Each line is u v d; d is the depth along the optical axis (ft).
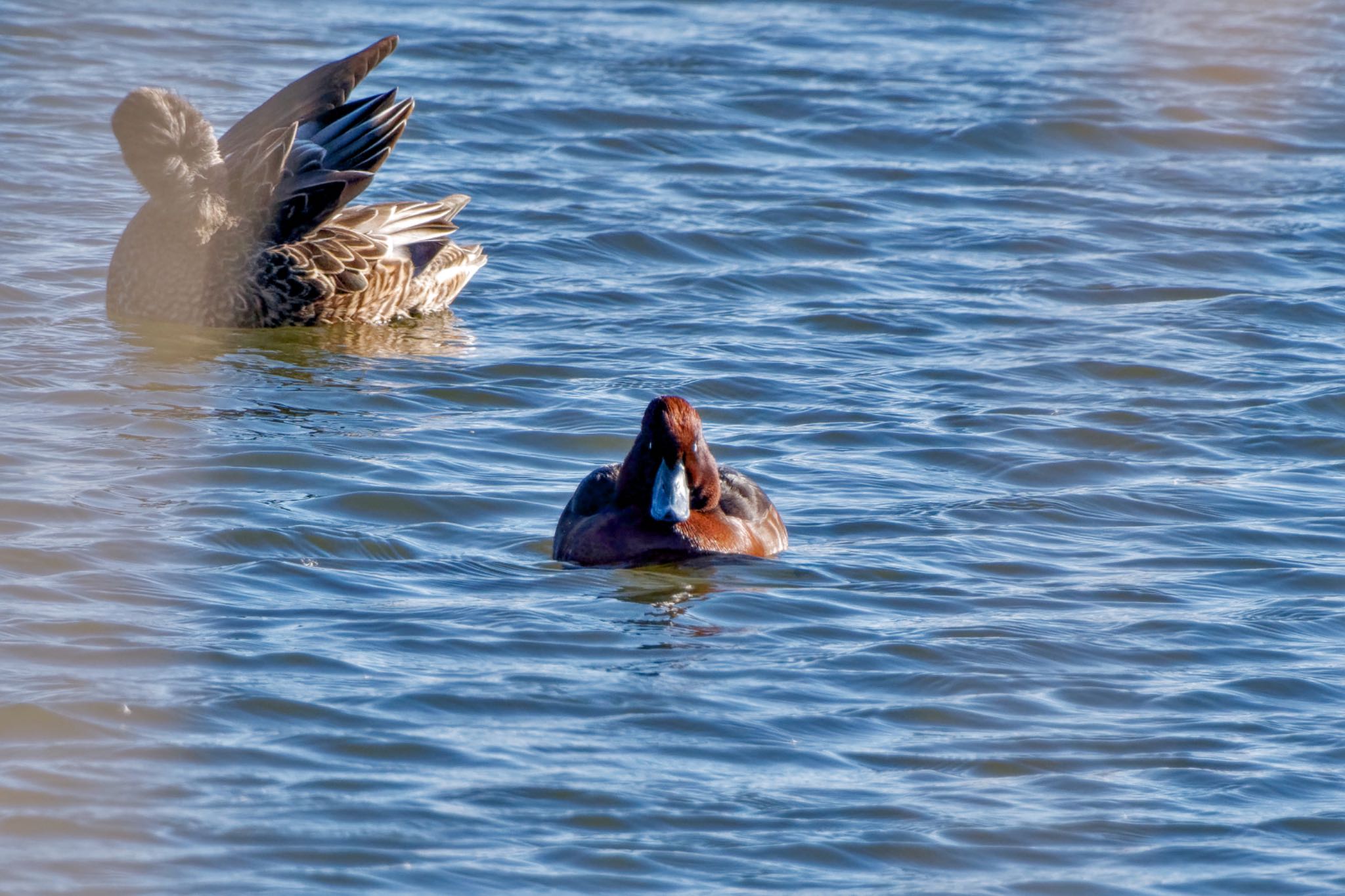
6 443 50.55
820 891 29.07
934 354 63.10
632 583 43.27
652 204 81.05
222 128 87.81
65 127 87.35
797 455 53.11
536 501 49.06
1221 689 37.42
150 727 33.65
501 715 35.14
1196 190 87.40
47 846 29.32
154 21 108.47
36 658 36.47
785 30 115.03
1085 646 39.65
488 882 28.86
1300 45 117.50
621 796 31.91
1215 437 55.06
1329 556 45.75
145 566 42.22
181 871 28.78
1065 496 49.88
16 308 64.69
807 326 66.28
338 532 45.44
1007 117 96.63
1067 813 31.89
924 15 121.39
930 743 34.60
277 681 36.01
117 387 56.80
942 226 79.82
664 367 61.05
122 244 65.51
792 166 88.38
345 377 59.82
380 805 31.19
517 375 60.29
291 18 111.55
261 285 65.51
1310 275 74.43
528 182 83.51
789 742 34.50
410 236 69.05
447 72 100.73
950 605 42.09
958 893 29.17
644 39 110.93
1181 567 44.86
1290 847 30.81
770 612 41.50
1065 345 64.39
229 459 50.42
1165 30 119.96
